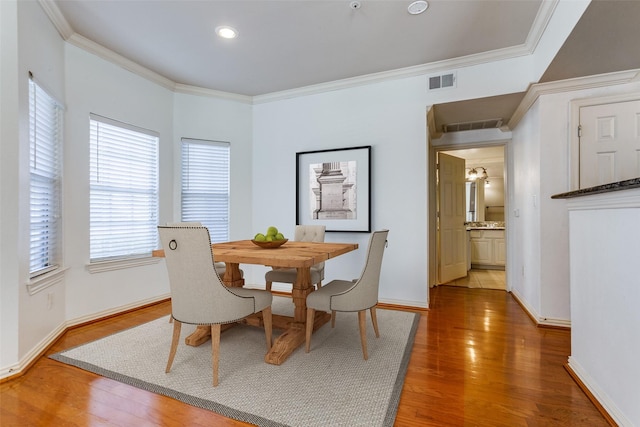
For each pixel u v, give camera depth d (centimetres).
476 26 263
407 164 346
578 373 187
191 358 218
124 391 178
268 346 225
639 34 207
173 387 181
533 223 314
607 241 158
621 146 264
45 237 250
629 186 125
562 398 171
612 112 266
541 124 289
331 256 221
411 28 267
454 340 251
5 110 195
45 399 170
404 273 348
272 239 250
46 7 233
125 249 329
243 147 422
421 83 339
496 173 662
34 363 211
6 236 194
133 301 333
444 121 396
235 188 417
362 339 217
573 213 198
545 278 285
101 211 306
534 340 252
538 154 295
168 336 259
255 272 430
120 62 317
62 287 266
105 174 309
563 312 279
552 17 237
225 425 149
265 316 224
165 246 191
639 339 133
